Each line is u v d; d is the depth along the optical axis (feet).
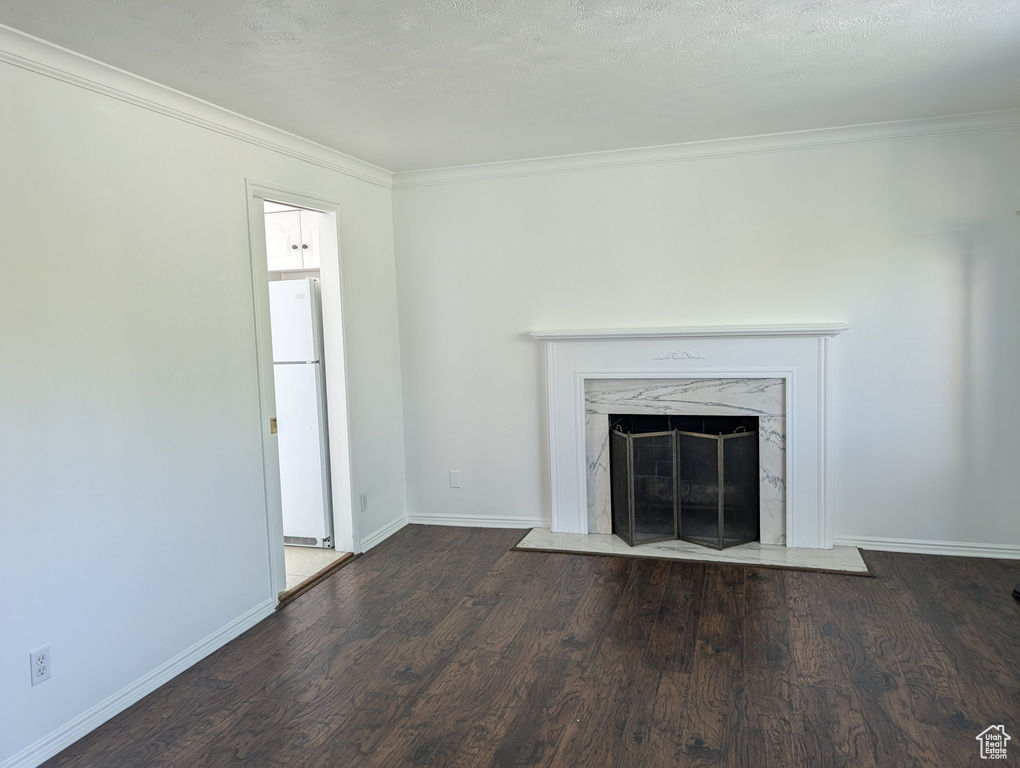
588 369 14.17
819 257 12.92
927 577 11.78
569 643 9.92
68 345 7.98
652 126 11.95
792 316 13.16
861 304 12.79
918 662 9.03
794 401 13.02
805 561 12.62
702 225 13.51
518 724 8.02
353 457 13.85
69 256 7.99
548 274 14.51
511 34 7.79
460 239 14.98
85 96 8.20
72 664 8.03
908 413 12.74
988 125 11.84
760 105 10.90
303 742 7.83
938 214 12.27
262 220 11.27
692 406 13.73
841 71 9.39
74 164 8.05
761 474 13.48
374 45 7.96
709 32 7.93
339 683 9.08
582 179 14.11
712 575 12.19
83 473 8.16
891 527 13.05
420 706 8.47
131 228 8.81
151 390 9.11
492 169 14.53
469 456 15.46
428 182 15.02
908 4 7.32
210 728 8.17
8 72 7.33
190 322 9.75
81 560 8.14
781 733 7.64
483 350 15.10
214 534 10.18
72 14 6.90
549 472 14.87
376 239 14.70
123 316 8.70
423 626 10.66
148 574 9.05
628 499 13.76
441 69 8.80
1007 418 12.28
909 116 11.80
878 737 7.51
